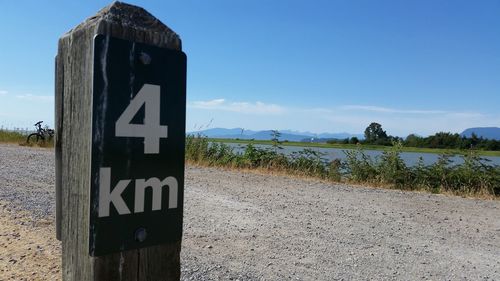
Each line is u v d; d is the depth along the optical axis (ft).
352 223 22.68
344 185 36.52
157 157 5.31
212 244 17.78
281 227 21.18
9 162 43.34
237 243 18.11
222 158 46.55
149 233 5.31
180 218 5.59
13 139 78.89
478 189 34.76
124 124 5.03
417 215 25.38
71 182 5.22
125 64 5.04
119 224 5.07
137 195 5.17
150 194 5.28
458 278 14.98
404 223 23.17
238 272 14.48
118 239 5.07
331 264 15.89
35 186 29.76
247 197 28.84
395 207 27.55
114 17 5.01
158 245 5.49
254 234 19.66
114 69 4.95
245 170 42.98
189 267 14.69
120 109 5.00
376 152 40.65
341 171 40.24
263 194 30.22
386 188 36.29
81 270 5.13
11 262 14.43
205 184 33.32
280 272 14.75
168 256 5.62
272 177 38.96
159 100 5.30
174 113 5.44
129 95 5.06
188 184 32.94
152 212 5.32
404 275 15.02
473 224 23.53
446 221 24.07
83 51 5.01
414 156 39.34
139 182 5.17
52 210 22.56
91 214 4.85
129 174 5.09
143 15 5.29
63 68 5.31
